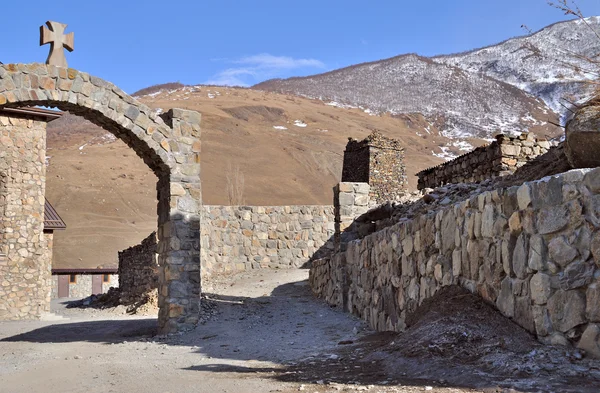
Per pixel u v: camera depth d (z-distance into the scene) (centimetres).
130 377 752
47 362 959
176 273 1385
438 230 821
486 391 462
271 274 2278
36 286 2150
